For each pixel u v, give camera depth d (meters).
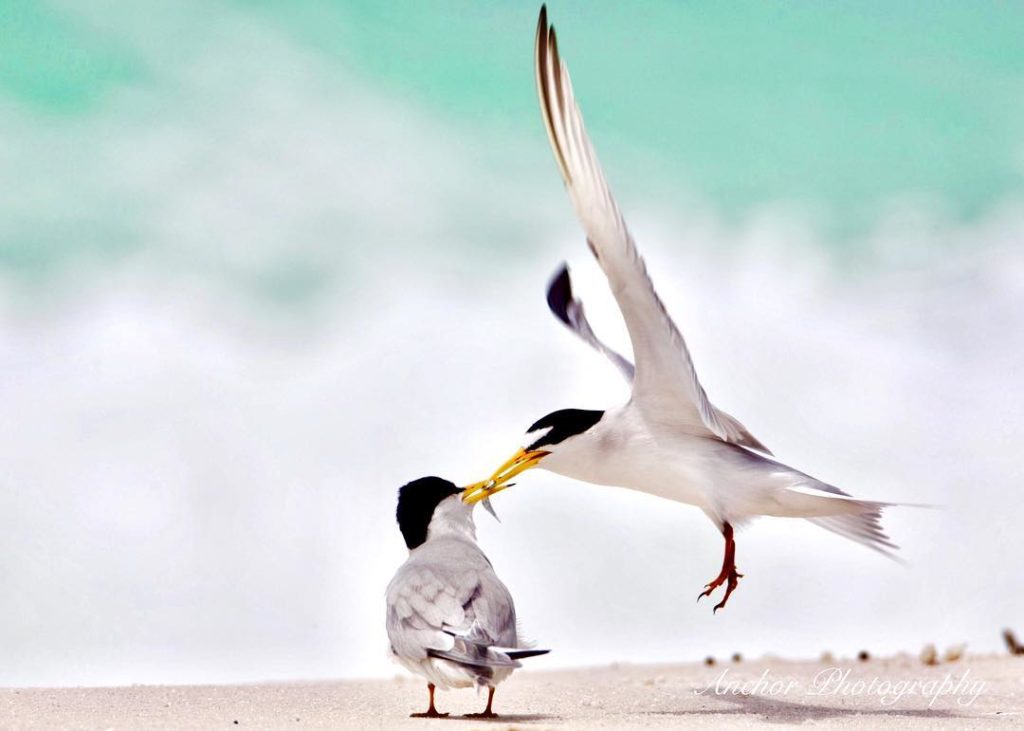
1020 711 10.13
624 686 11.44
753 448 10.66
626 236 8.98
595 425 10.42
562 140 8.93
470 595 8.92
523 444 10.54
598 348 11.77
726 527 10.30
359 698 10.45
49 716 9.09
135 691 10.39
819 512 10.35
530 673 12.55
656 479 10.47
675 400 10.14
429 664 8.73
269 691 10.71
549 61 8.87
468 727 8.82
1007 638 13.73
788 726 9.23
